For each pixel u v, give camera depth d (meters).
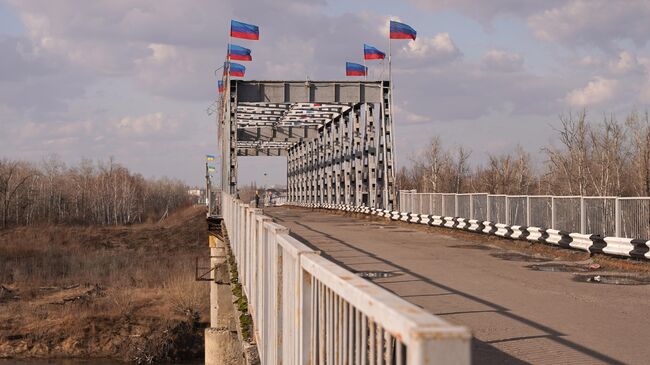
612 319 10.18
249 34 42.34
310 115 59.31
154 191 160.25
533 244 22.33
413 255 19.88
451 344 2.11
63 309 49.53
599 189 53.81
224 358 34.78
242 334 9.71
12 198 107.25
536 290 13.22
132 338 45.34
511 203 25.19
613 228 18.88
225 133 43.44
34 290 55.66
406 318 2.36
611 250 18.02
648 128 49.94
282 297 6.18
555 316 10.42
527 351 8.10
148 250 79.81
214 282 37.09
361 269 16.34
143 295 54.16
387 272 15.80
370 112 46.16
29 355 43.09
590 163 55.91
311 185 70.94
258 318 8.61
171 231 90.75
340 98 42.00
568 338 8.84
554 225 21.97
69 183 127.31
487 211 27.12
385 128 41.25
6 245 75.38
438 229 30.72
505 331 9.28
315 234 28.14
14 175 113.12
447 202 31.41
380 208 43.25
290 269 5.40
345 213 49.56
